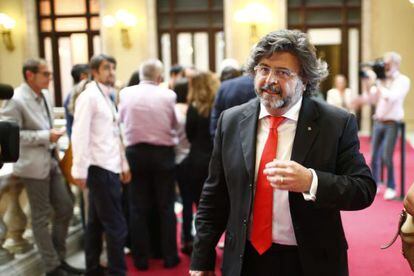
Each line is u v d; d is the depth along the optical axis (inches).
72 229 168.9
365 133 442.3
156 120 143.2
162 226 152.0
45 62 131.6
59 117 201.9
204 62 457.7
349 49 441.7
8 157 68.0
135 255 152.6
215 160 75.3
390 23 430.3
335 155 66.9
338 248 67.9
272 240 67.9
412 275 142.8
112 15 453.4
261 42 65.9
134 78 162.2
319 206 62.7
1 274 131.1
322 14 440.8
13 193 141.9
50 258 135.9
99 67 128.4
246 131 70.8
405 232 62.7
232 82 138.7
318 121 68.1
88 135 124.3
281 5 434.6
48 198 136.1
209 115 152.1
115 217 131.4
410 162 318.0
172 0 453.4
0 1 462.9
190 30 454.6
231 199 71.0
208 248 74.7
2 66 470.3
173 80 215.3
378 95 226.5
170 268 153.4
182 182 162.9
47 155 134.0
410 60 430.3
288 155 68.1
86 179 125.4
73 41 466.9
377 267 149.3
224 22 444.8
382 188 245.6
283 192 67.2
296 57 65.1
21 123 130.3
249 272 69.3
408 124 435.8
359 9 436.1
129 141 145.7
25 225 145.3
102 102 127.9
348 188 62.9
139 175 148.0
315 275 65.8
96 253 137.2
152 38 450.9
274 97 65.1
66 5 463.5
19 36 465.7
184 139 161.3
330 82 443.2
